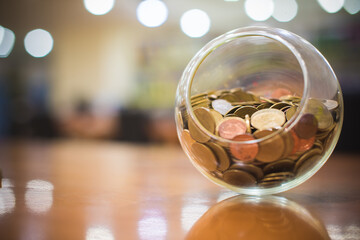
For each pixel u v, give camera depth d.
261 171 0.27
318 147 0.28
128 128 1.74
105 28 2.73
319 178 0.41
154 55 2.21
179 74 2.13
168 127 1.71
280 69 0.37
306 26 1.82
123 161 0.56
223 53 0.37
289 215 0.25
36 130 2.02
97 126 1.95
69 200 0.30
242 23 2.14
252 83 0.38
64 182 0.38
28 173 0.44
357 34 1.57
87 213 0.26
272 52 0.37
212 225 0.23
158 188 0.35
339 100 0.29
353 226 0.23
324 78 0.29
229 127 0.28
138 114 1.76
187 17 1.71
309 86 0.27
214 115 0.30
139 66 2.23
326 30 1.70
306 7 1.77
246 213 0.26
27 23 2.53
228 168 0.28
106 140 1.94
